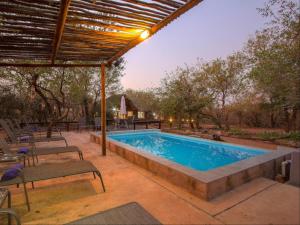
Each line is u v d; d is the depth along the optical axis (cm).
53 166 303
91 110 1375
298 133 725
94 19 271
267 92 746
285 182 338
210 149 680
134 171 382
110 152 557
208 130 1062
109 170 389
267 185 301
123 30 310
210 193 257
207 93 1144
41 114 1207
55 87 989
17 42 334
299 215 218
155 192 284
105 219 154
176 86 1171
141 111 1778
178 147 749
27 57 436
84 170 282
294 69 586
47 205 252
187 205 244
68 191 294
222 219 212
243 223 204
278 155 394
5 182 235
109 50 416
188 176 284
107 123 1306
